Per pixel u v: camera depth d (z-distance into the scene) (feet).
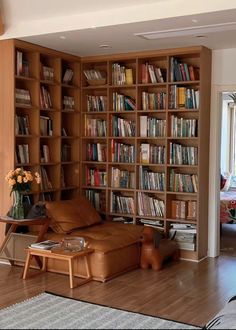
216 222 14.15
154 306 9.78
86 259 11.47
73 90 15.25
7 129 12.80
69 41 12.78
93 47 13.53
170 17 10.39
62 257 10.94
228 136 24.68
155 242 12.60
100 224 13.85
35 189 13.64
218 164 14.12
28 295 10.31
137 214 14.44
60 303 9.82
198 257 13.55
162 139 14.24
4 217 12.25
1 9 12.25
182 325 8.74
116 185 14.84
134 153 14.52
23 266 12.69
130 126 14.61
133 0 10.69
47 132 14.14
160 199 14.30
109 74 14.74
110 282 11.42
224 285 11.30
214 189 14.08
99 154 15.19
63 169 15.34
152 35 12.00
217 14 10.11
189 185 13.73
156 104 14.17
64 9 11.55
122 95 14.67
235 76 13.61
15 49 12.71
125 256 12.25
